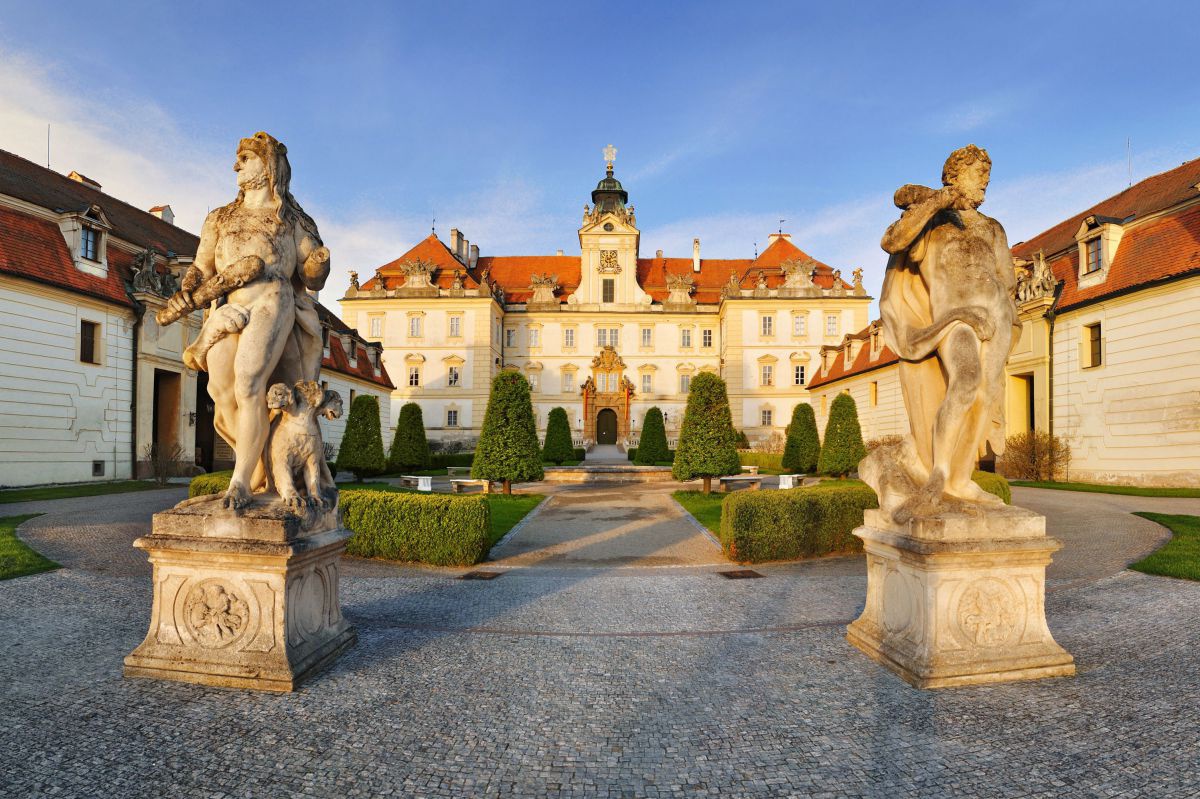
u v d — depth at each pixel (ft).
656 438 93.61
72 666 13.69
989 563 12.77
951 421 12.98
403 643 15.88
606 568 27.37
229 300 13.57
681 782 9.29
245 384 13.02
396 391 169.37
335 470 79.71
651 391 178.70
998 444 13.50
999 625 12.84
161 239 85.56
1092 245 66.90
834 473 75.10
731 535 28.66
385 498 29.25
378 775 9.41
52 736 10.45
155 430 80.18
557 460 102.58
